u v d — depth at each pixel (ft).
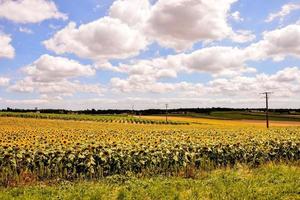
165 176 57.41
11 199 40.52
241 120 386.52
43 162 58.34
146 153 62.08
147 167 61.21
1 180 51.80
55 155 58.70
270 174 57.57
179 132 133.69
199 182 50.11
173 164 63.77
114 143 69.46
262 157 73.41
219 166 68.80
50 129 148.56
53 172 57.41
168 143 74.79
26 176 54.90
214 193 43.68
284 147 78.38
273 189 45.68
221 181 50.65
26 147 64.34
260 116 442.09
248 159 72.69
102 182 51.78
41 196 41.78
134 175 57.06
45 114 296.71
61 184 50.72
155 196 42.09
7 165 55.98
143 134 117.50
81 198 40.88
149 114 483.51
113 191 44.73
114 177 54.49
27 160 57.00
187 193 43.50
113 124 237.86
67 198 40.86
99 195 42.09
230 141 81.00
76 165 58.08
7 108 369.50
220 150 70.54
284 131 142.72
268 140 84.02
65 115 303.07
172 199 40.88
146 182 50.03
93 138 94.68
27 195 42.22
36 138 91.71
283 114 469.16
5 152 58.08
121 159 59.93
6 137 96.63
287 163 74.08
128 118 305.73
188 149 69.67
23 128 156.97
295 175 55.98
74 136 102.27
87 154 58.34
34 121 240.32
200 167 65.36
